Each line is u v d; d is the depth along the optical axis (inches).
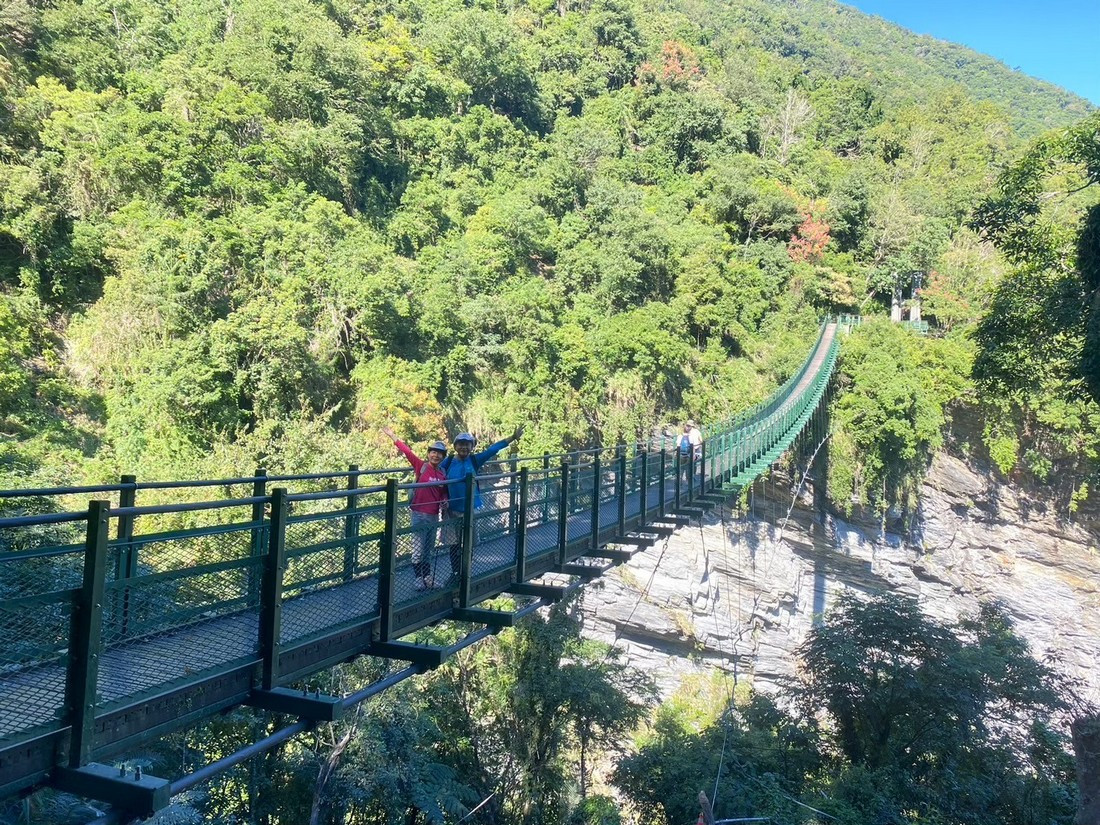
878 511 1696.6
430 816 611.2
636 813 757.3
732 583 1488.7
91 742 165.5
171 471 802.8
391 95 1774.1
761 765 703.1
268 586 219.0
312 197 1226.6
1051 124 5260.8
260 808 595.2
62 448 849.5
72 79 1259.8
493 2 2551.7
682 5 4057.6
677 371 1584.6
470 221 1600.6
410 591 295.7
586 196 1892.2
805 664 779.4
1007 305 599.2
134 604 185.9
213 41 1439.5
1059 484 1803.6
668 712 1006.4
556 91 2375.7
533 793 752.3
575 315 1518.2
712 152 2423.7
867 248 2436.0
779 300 2047.2
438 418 1061.1
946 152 3122.5
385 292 1082.1
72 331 1008.9
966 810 613.0
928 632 701.3
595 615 1327.5
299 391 981.2
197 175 1112.2
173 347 935.0
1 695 150.7
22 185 1011.9
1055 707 708.0
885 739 688.4
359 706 598.9
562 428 1269.7
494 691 770.8
